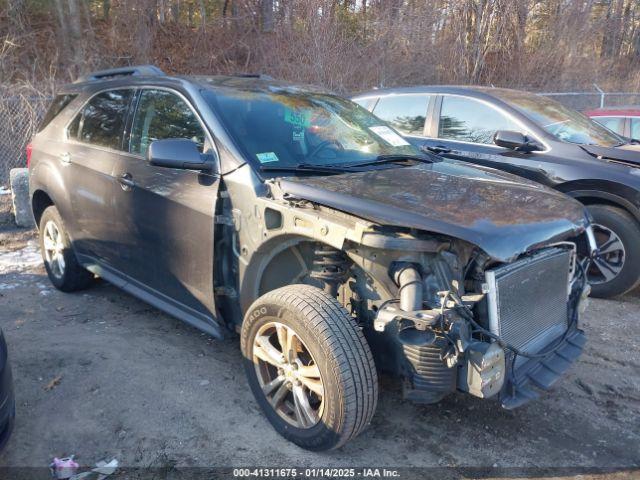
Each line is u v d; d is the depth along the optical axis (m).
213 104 3.71
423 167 3.84
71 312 4.84
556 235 2.90
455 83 16.41
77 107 4.91
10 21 14.70
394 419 3.37
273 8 15.80
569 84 17.20
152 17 16.23
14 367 3.86
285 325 2.92
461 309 2.59
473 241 2.60
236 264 3.40
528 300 2.93
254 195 3.23
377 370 2.97
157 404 3.46
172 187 3.66
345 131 4.07
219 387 3.66
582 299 3.43
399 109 6.88
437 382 2.69
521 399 2.80
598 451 3.13
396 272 2.67
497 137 5.65
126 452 3.04
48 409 3.40
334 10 15.06
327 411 2.76
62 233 4.99
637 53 19.38
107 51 15.78
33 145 5.34
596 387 3.79
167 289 3.93
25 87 10.05
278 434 3.17
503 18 16.62
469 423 3.35
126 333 4.43
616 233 5.18
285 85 4.41
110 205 4.23
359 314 2.92
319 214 2.92
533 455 3.08
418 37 15.84
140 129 4.13
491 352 2.60
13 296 5.21
